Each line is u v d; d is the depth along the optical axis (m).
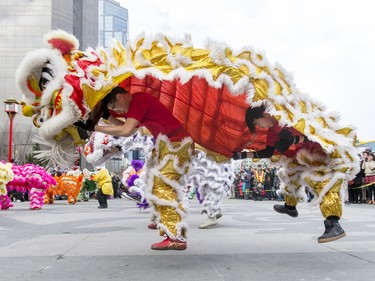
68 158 3.53
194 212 9.93
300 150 4.00
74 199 16.27
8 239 5.16
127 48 3.43
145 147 6.59
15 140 38.81
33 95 3.49
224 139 4.32
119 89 3.66
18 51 60.94
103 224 7.09
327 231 3.79
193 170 6.30
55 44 3.50
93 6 68.94
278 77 3.69
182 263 3.57
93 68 3.38
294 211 4.72
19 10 60.88
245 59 3.56
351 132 3.93
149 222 7.43
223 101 3.91
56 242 4.86
